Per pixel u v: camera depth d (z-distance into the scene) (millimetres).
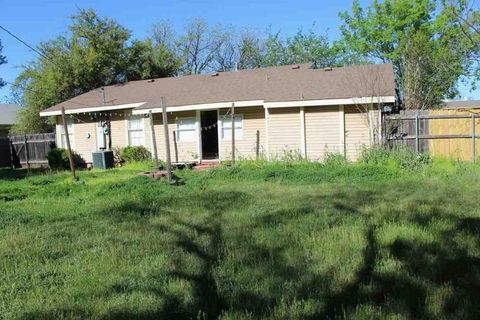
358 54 35688
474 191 10109
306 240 6406
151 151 21250
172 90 22359
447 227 6789
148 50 33000
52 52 30484
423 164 14008
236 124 19391
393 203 9016
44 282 5277
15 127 34375
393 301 4301
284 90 18844
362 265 5273
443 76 27641
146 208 9789
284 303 4340
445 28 28531
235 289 4781
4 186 14930
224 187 12594
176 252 6188
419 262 5301
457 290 4531
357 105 16922
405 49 27250
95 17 30609
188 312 4312
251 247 6223
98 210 9852
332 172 13711
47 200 11773
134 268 5551
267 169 14766
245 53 44469
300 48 40719
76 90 31031
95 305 4488
